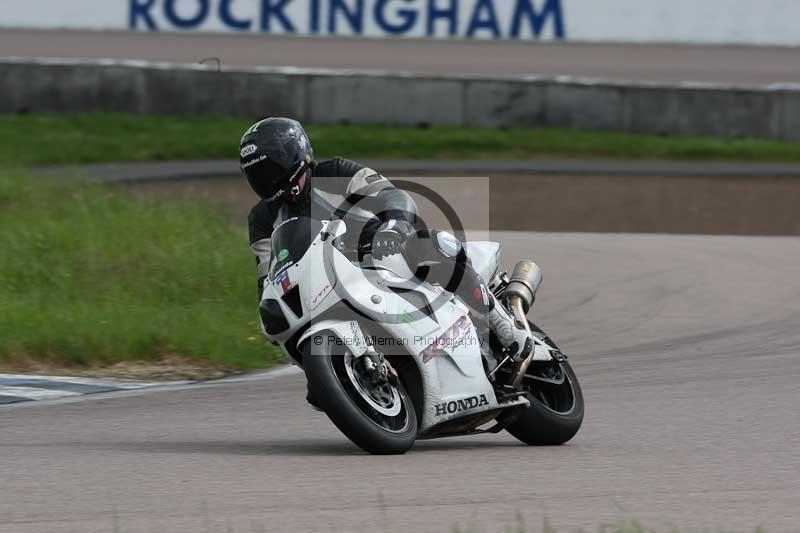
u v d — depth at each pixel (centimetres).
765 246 5578
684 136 9712
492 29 9956
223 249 4494
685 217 6638
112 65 9512
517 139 9362
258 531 1492
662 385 2867
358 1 9925
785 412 2514
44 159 8106
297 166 1931
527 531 1505
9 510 1605
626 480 1827
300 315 1914
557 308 4109
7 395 2703
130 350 3180
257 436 2252
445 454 2052
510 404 2092
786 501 1691
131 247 4459
